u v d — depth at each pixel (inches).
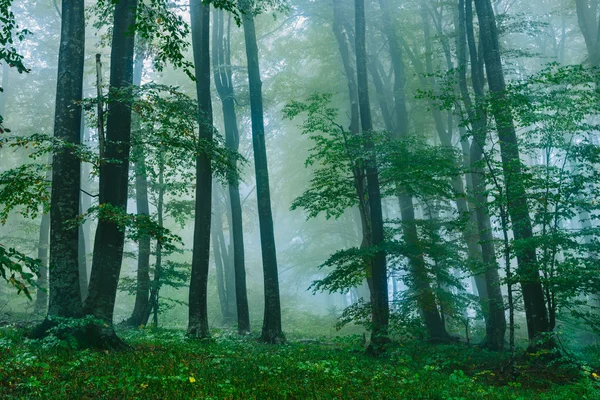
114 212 417.4
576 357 478.3
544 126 516.4
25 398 236.7
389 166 652.1
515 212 497.0
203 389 279.4
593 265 482.0
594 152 503.2
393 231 740.7
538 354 462.9
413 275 697.0
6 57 269.1
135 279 816.9
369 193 645.3
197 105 540.7
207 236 627.8
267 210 723.4
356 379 363.6
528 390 408.2
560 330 481.1
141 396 258.8
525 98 485.4
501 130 516.1
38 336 398.6
